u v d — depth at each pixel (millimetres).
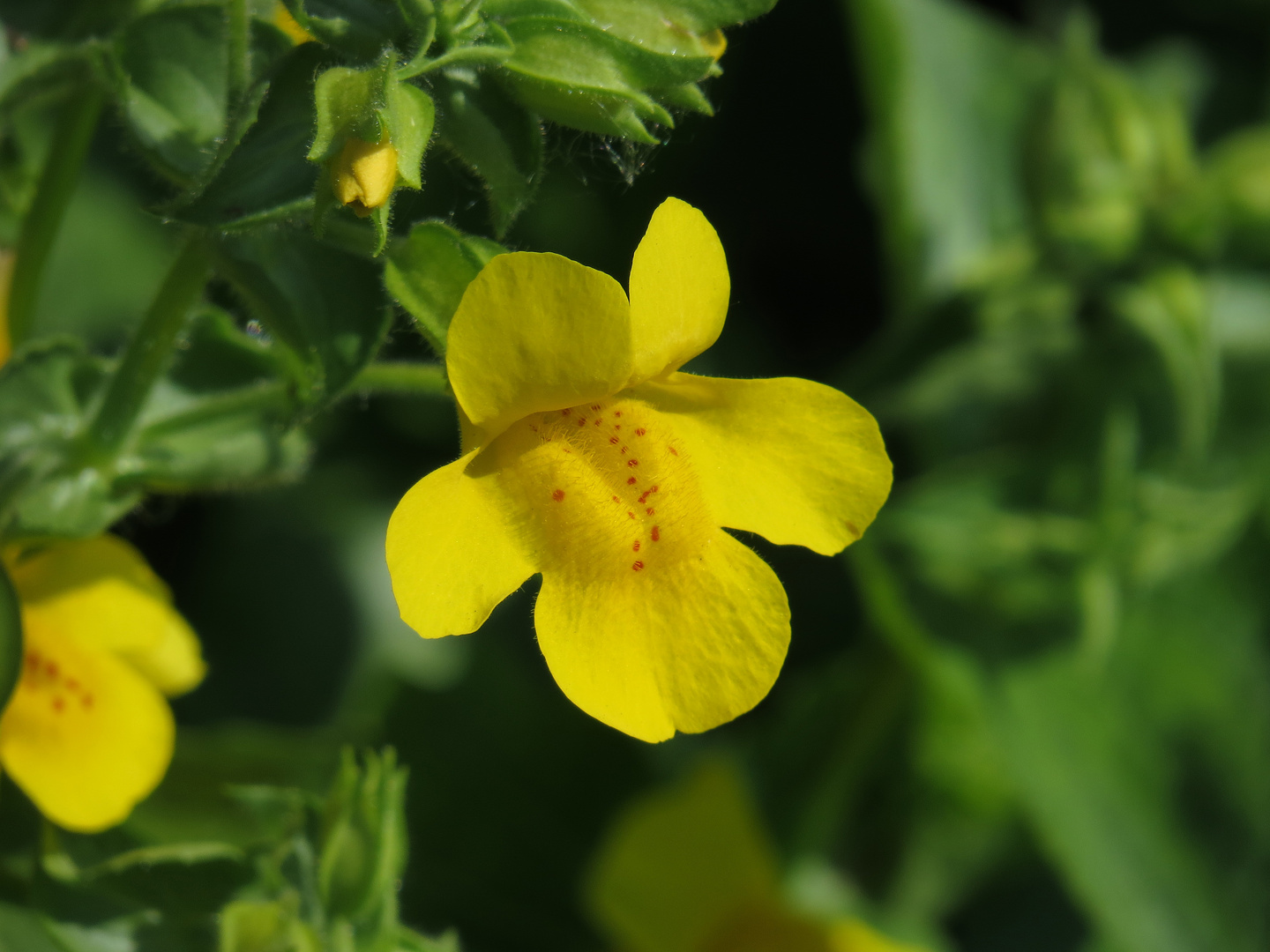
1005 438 376
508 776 372
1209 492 354
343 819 244
